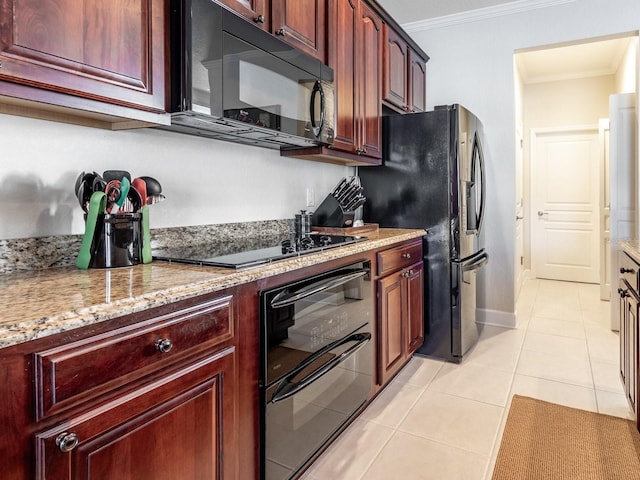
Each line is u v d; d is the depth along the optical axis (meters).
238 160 2.13
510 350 2.99
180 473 1.05
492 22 3.49
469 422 2.03
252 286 1.30
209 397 1.14
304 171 2.66
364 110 2.60
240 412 1.25
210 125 1.59
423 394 2.33
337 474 1.66
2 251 1.24
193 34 1.33
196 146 1.89
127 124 1.45
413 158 2.88
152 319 0.98
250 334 1.29
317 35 2.09
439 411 2.14
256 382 1.32
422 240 2.84
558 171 5.51
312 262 1.54
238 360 1.24
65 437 0.80
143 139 1.66
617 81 4.85
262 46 1.63
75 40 1.08
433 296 2.83
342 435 1.93
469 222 2.92
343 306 1.81
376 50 2.76
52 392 0.78
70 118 1.36
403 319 2.46
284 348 1.42
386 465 1.71
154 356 0.98
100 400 0.87
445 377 2.55
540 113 5.50
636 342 1.88
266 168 2.33
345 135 2.38
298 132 1.86
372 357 2.11
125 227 1.35
